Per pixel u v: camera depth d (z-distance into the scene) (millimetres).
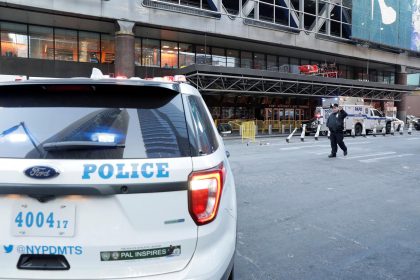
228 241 2270
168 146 2082
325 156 12648
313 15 32500
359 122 25062
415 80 56312
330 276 3523
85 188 1894
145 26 24516
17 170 1910
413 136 25125
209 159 2188
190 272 1994
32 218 1931
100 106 2203
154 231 1970
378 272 3615
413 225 5078
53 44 24234
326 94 32562
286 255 4012
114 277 1928
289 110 35781
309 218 5348
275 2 30750
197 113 2496
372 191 7176
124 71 23047
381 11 37281
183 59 29469
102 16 22203
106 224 1935
